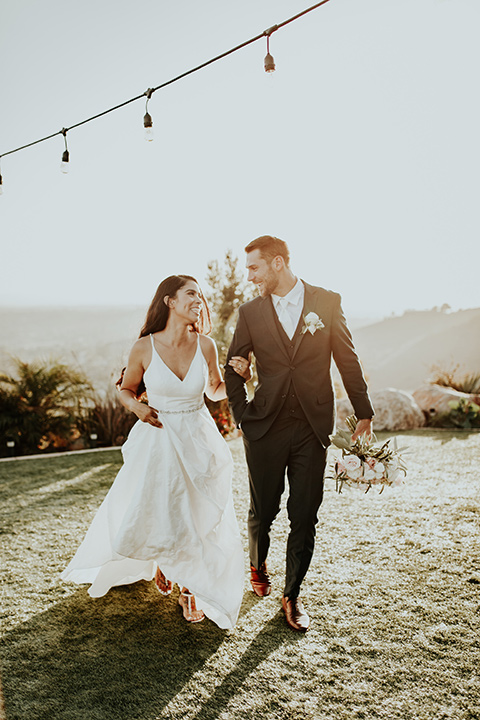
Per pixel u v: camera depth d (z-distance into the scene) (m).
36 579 2.90
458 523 3.59
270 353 2.52
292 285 2.56
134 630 2.39
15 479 5.05
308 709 1.84
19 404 6.50
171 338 2.52
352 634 2.29
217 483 2.52
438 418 7.67
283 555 3.15
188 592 2.51
